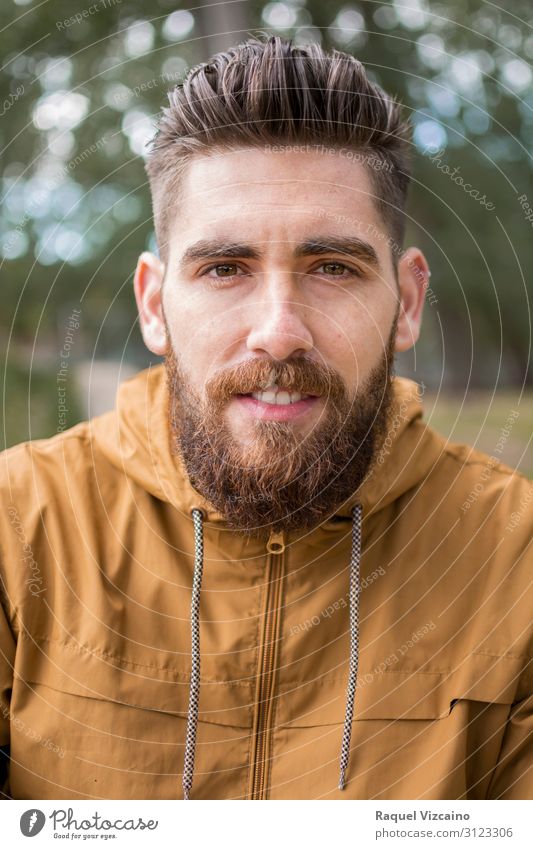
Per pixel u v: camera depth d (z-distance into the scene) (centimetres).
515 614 86
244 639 83
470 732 83
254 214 74
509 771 85
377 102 82
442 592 87
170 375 84
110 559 86
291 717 83
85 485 89
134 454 88
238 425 77
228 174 76
